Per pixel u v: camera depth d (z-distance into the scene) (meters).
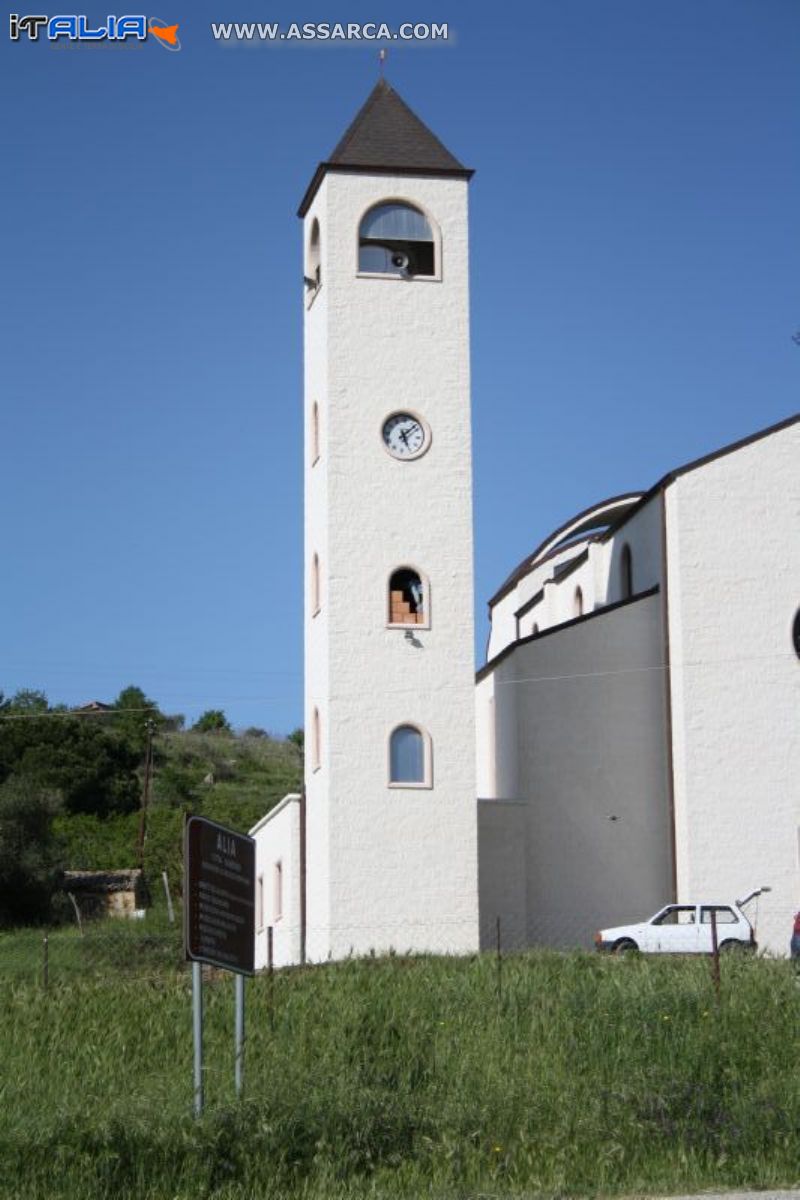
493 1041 23.12
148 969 39.91
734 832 40.88
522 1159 18.62
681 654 41.41
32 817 63.00
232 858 20.05
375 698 39.09
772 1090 21.03
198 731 108.56
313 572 40.69
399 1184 17.80
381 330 40.38
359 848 38.50
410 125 41.69
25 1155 17.39
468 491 40.03
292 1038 23.23
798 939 34.88
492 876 41.41
